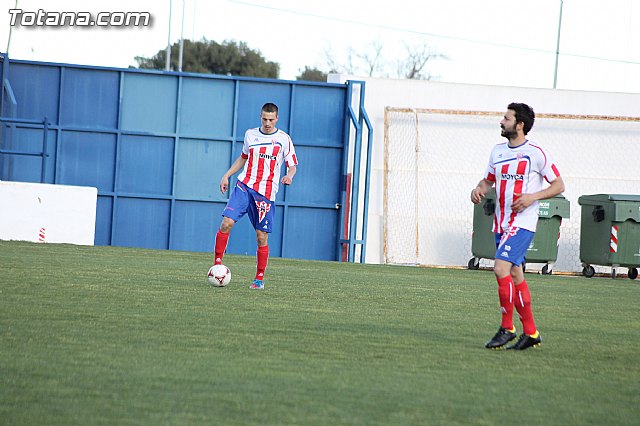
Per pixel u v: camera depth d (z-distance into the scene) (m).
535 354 19.52
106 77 55.12
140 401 13.24
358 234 56.75
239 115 56.12
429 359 18.05
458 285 38.03
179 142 55.88
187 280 31.89
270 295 28.62
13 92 54.50
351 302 27.94
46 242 49.66
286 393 14.19
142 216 55.94
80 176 55.34
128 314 22.20
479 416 13.33
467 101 57.94
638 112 58.66
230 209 30.33
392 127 57.72
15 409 12.48
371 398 14.14
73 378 14.58
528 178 20.23
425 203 57.94
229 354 17.41
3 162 54.16
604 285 44.56
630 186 59.00
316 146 56.47
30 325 19.73
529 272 56.22
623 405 14.59
